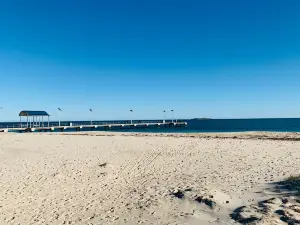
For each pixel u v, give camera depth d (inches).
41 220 334.0
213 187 400.5
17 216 351.3
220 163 613.6
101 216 331.0
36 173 581.0
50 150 904.3
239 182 432.5
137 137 1307.8
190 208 322.3
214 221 279.6
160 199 367.2
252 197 346.6
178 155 749.3
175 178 492.7
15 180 527.8
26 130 2399.1
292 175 456.8
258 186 401.7
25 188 473.4
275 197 336.2
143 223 295.4
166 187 430.0
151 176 527.2
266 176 468.4
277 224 254.1
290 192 354.9
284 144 933.8
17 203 399.9
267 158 661.3
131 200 381.4
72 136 1437.0
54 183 501.7
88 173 568.4
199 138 1224.8
